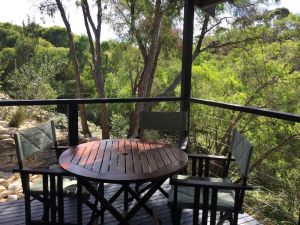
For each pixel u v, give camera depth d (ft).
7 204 8.99
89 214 8.32
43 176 6.36
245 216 8.53
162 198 9.37
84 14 32.99
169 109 32.01
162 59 33.81
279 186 24.48
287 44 28.37
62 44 52.11
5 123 21.65
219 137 26.63
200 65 33.42
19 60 41.96
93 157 6.73
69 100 9.81
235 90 30.63
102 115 31.04
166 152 7.20
